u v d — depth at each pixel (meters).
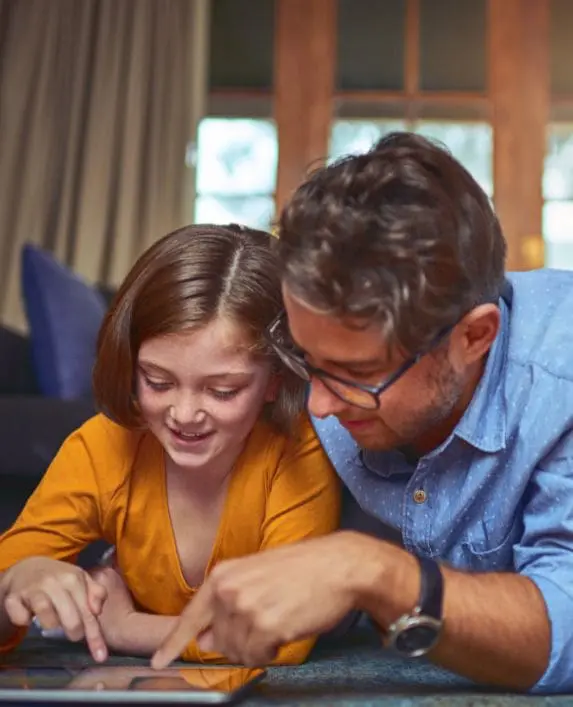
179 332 0.86
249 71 4.06
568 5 3.98
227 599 0.64
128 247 3.95
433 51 4.00
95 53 4.07
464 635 0.68
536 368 0.85
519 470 0.85
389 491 0.95
